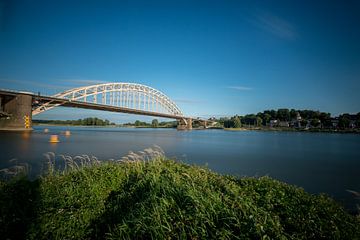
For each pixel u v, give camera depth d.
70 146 36.81
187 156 31.17
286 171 22.94
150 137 70.00
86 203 5.88
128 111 84.94
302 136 105.19
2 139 43.44
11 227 5.08
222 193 5.05
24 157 23.80
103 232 5.09
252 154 36.31
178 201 4.70
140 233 4.11
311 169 24.47
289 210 4.69
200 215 4.14
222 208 4.41
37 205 5.59
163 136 77.69
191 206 4.46
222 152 37.44
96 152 30.05
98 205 5.80
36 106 66.25
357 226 4.45
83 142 45.62
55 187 6.41
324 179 19.66
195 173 6.97
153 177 6.09
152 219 4.18
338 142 70.00
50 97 64.94
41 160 21.92
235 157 31.70
